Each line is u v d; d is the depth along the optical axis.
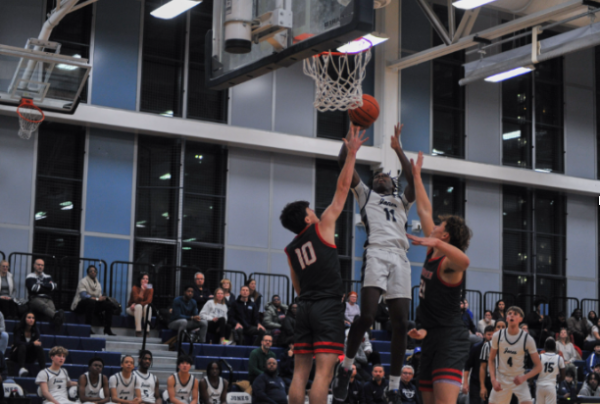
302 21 6.62
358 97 6.52
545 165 20.55
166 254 16.16
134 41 16.27
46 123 15.48
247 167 17.23
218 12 7.48
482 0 13.73
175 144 16.45
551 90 20.92
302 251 5.73
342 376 6.11
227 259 16.77
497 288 19.55
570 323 18.62
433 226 6.20
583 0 14.03
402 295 6.05
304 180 17.80
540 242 20.38
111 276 15.27
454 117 19.44
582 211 21.05
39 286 13.73
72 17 15.77
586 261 20.86
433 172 18.89
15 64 11.23
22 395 10.54
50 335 13.32
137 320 14.71
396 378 6.20
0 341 12.14
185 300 14.73
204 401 12.01
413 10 18.86
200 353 14.18
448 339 5.95
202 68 16.95
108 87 15.91
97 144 15.88
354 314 16.17
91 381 11.37
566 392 14.59
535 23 15.05
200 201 16.70
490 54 19.84
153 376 11.76
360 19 6.03
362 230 18.09
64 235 15.38
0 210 14.89
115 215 15.87
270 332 14.86
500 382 10.08
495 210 19.81
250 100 17.31
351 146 5.84
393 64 18.11
